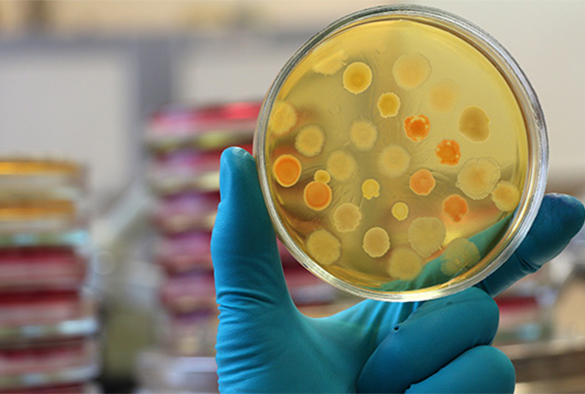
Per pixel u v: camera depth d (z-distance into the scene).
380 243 0.36
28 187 0.46
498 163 0.36
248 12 0.88
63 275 0.47
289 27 0.90
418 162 0.36
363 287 0.36
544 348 0.46
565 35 0.87
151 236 0.62
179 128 0.47
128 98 0.90
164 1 0.85
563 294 0.53
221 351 0.37
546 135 0.35
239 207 0.37
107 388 0.56
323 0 0.88
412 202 0.36
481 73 0.35
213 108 0.46
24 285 0.46
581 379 0.45
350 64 0.35
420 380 0.37
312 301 0.46
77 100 0.89
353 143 0.35
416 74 0.35
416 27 0.35
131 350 0.56
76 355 0.47
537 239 0.38
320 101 0.35
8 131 0.88
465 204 0.36
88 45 0.88
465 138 0.36
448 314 0.38
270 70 0.92
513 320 0.48
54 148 0.90
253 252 0.37
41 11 0.82
